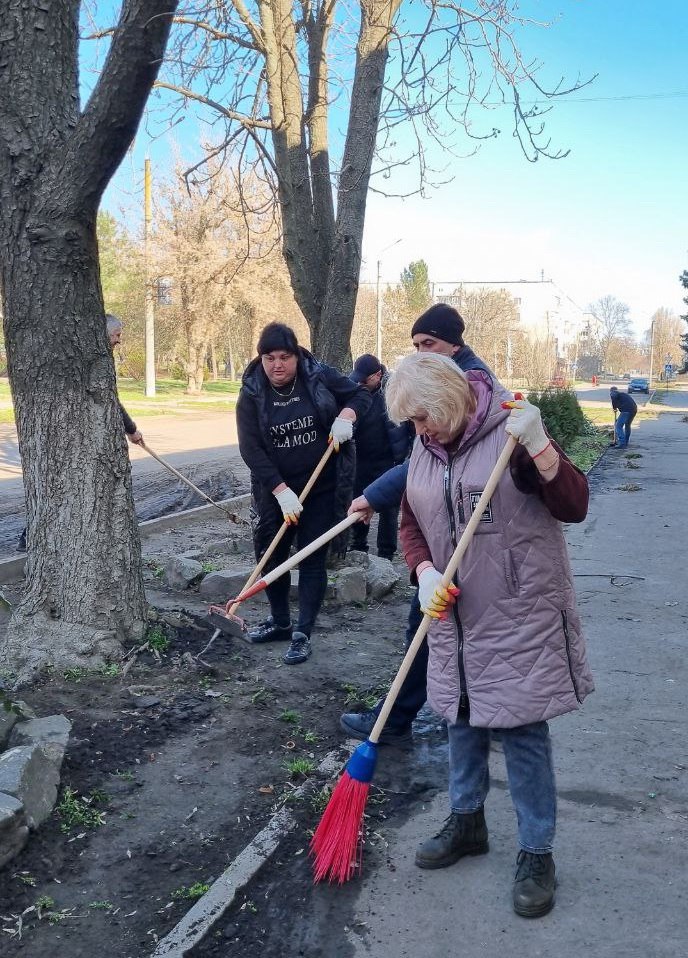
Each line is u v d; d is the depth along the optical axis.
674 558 8.22
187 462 15.63
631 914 2.78
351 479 5.00
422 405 2.62
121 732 3.83
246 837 3.18
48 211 4.28
